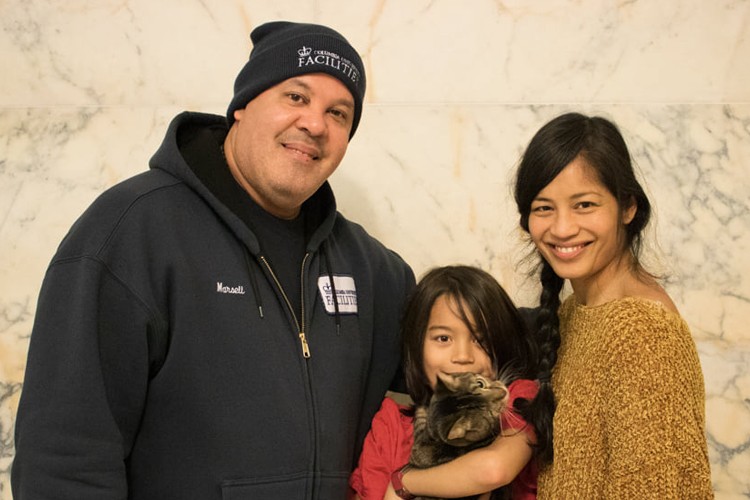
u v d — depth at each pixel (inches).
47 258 74.9
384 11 74.4
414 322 61.5
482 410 54.2
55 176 75.2
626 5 73.9
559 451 49.0
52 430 44.5
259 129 54.4
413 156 75.1
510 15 74.2
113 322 47.3
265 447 50.3
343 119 57.6
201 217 53.0
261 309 52.9
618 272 52.3
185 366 49.5
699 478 42.4
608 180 49.1
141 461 50.3
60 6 75.2
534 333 60.0
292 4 74.5
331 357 56.2
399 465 58.6
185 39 75.0
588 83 74.3
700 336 73.4
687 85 74.0
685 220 73.8
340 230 64.6
